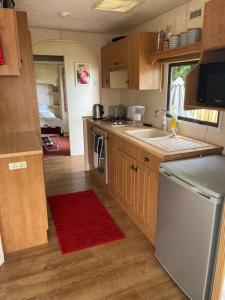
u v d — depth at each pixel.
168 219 1.77
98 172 3.67
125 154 2.62
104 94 4.31
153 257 2.08
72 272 1.92
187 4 2.45
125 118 3.84
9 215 2.08
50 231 2.46
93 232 2.43
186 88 1.98
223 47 1.62
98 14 2.93
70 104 4.87
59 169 4.29
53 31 3.74
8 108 2.74
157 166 1.99
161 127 3.03
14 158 1.98
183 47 2.18
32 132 2.82
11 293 1.73
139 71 2.80
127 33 3.87
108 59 3.68
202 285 1.50
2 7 1.77
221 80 1.68
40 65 6.95
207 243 1.40
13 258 2.08
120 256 2.10
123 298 1.69
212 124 2.27
